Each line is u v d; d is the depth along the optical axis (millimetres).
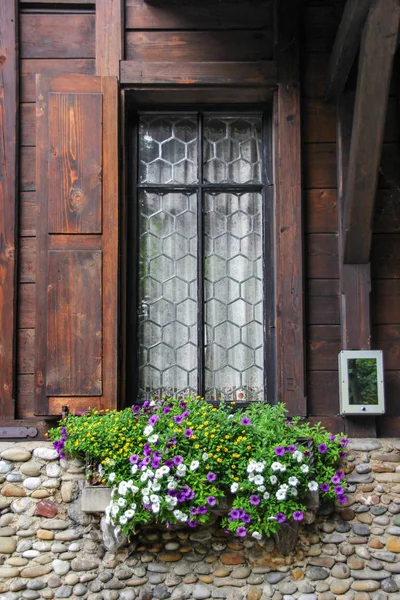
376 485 3170
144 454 2936
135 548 3111
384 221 3383
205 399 3414
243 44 3463
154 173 3545
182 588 3086
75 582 3094
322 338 3324
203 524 3082
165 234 3520
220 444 2938
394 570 3100
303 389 3246
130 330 3410
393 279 3357
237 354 3455
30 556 3113
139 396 3416
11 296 3299
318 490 3043
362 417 3232
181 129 3574
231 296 3490
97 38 3420
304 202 3387
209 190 3537
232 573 3092
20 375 3297
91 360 3172
